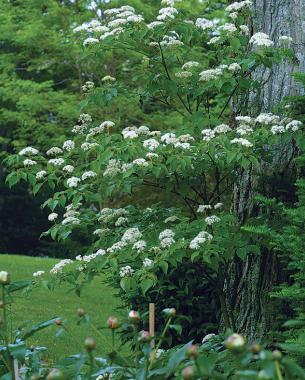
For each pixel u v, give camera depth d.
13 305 9.16
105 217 5.10
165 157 4.68
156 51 5.23
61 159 4.93
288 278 5.14
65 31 15.13
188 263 5.47
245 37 5.23
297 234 4.20
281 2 5.46
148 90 5.08
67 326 8.27
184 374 2.40
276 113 5.15
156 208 5.30
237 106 5.66
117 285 5.73
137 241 4.61
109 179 4.91
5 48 17.77
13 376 3.07
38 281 4.71
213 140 4.54
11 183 4.85
